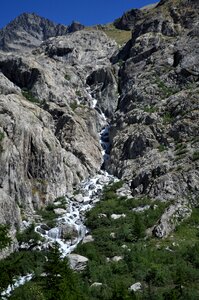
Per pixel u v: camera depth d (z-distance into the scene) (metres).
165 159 66.75
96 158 77.38
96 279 45.00
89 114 86.44
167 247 49.97
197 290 41.56
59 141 76.69
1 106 71.06
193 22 100.12
